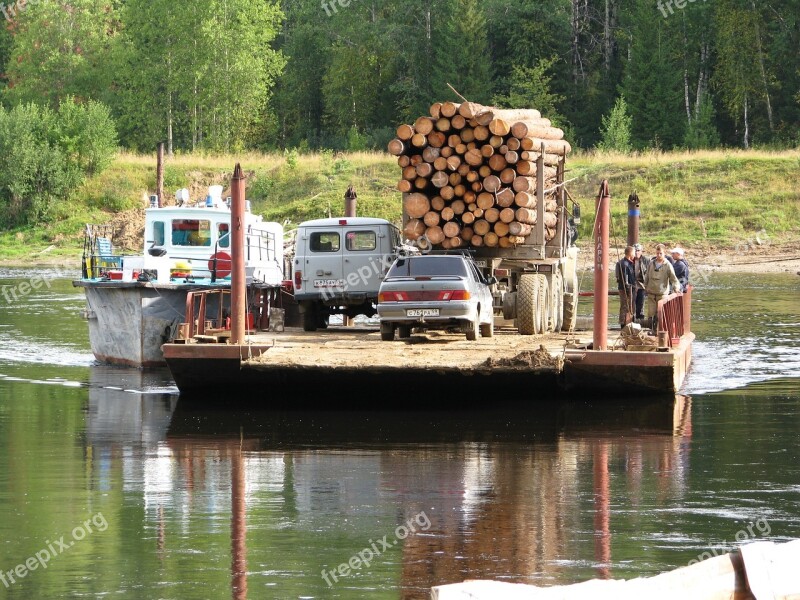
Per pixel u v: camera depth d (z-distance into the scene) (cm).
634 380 4947
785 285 11119
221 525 3153
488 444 4212
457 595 1786
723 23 19850
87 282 6275
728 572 1898
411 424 4628
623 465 3859
